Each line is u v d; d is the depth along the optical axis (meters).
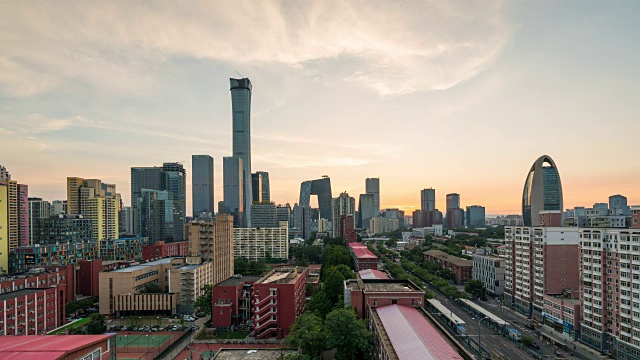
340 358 105.19
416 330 102.06
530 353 133.12
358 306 140.75
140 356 134.62
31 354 80.88
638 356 123.50
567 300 161.00
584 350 138.50
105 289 194.25
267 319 153.88
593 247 142.75
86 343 89.62
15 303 142.00
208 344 147.62
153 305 192.50
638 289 124.25
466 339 147.12
